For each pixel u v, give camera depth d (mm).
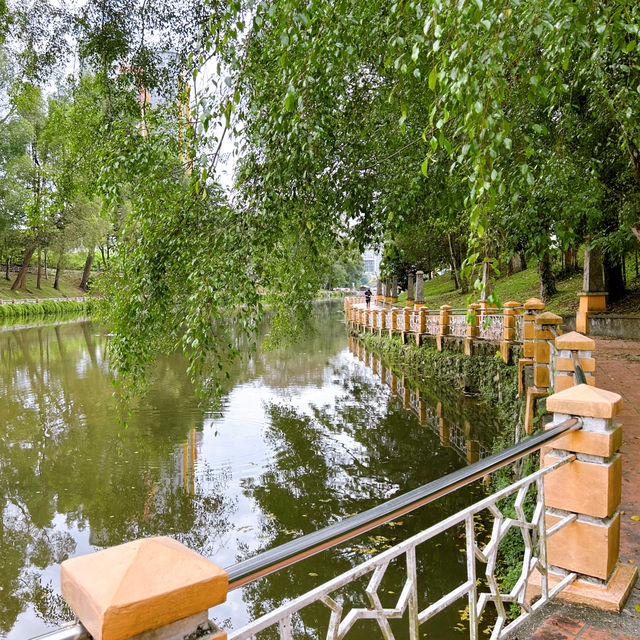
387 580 5812
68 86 7660
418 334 17953
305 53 3602
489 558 2307
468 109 2279
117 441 11117
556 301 18406
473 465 2070
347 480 8797
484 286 2492
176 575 1075
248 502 8102
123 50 6973
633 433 6238
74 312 53250
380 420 12289
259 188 4781
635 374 9375
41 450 10602
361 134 5168
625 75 4941
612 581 2980
